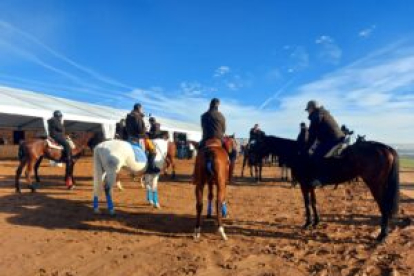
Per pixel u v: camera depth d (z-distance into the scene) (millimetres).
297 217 9141
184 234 7512
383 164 6789
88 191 12273
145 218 8773
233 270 5594
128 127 9414
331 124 7574
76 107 30438
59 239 7031
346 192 13797
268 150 8648
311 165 7668
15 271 5516
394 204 6770
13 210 9195
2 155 26875
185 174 19031
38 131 30781
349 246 6758
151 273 5469
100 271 5547
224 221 8617
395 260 6004
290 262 5934
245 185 15273
